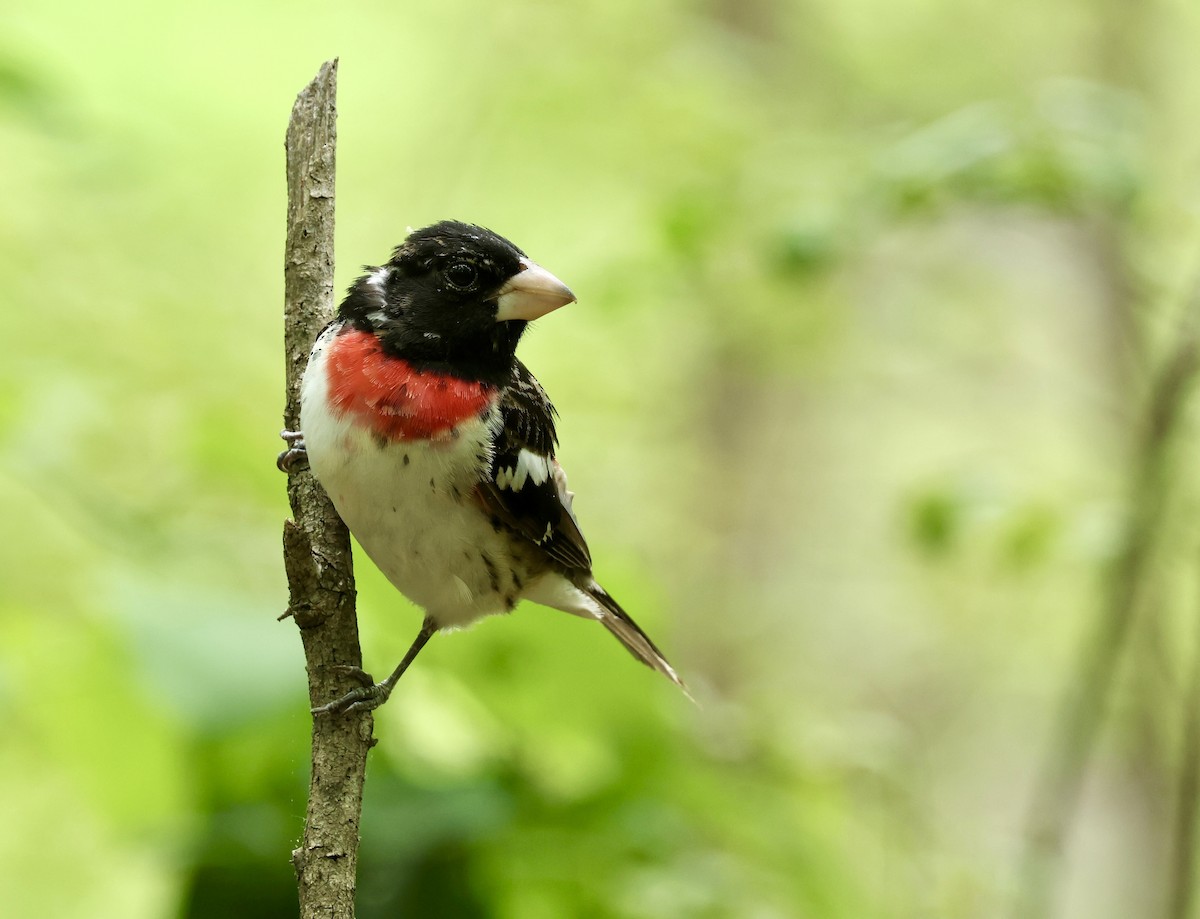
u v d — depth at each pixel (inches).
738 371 788.0
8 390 301.9
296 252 243.1
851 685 847.7
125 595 235.1
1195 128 803.4
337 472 252.1
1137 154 385.1
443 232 271.9
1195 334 362.9
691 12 782.5
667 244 460.8
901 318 567.5
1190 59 825.5
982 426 789.2
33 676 258.7
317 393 249.1
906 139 428.1
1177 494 371.6
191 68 762.8
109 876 388.2
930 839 379.9
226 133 737.0
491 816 268.1
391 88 812.6
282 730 260.4
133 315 518.9
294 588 220.2
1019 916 374.0
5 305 495.2
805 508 876.0
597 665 299.6
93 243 525.3
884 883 370.6
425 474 257.6
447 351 264.4
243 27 799.7
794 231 397.1
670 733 306.7
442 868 273.0
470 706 305.9
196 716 222.4
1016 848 432.5
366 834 263.4
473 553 268.8
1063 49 818.2
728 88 614.5
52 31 711.7
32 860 377.7
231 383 531.8
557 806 295.0
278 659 230.5
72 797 359.6
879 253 557.9
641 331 700.0
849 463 896.3
